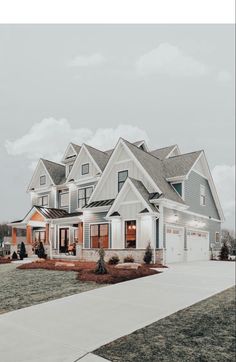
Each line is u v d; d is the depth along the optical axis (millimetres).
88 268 16469
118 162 24938
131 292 10828
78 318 7531
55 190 32031
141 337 6367
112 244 22531
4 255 31094
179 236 24188
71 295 10219
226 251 29656
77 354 5352
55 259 25281
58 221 27281
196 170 27953
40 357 5152
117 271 15227
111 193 25094
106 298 9820
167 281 13375
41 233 31953
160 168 26000
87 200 28625
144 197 21156
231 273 16453
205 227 29141
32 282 12625
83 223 25422
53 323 7086
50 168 33875
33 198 34031
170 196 22688
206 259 28812
